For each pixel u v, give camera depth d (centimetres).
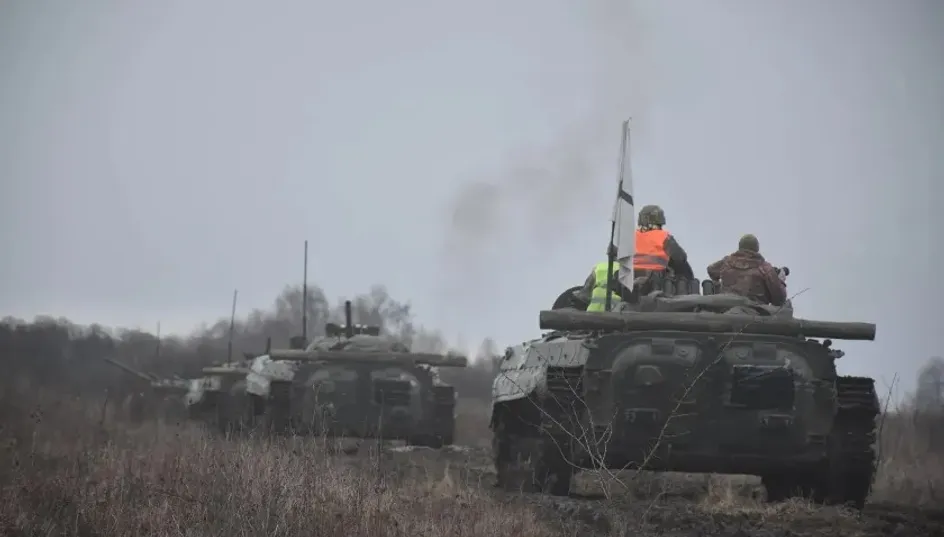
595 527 5828
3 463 7050
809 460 7144
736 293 7788
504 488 7638
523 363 7781
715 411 7100
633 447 7175
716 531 5872
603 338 7156
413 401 11238
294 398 11044
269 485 5353
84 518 5275
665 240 8069
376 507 5403
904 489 8412
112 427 11062
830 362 7131
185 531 4981
